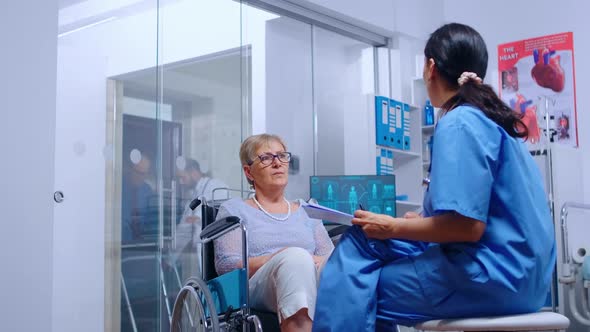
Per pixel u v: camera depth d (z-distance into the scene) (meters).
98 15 3.18
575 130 4.49
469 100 1.65
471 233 1.53
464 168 1.54
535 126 4.64
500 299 1.54
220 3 3.86
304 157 4.35
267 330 2.18
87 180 3.07
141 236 3.29
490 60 4.93
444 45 1.71
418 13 5.06
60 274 2.92
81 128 3.07
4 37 2.63
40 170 2.70
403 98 4.87
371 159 4.40
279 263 2.05
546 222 1.61
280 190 2.62
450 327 1.57
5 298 2.54
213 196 3.46
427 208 1.68
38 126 2.71
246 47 4.01
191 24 3.67
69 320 2.94
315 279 2.04
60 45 3.01
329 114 4.56
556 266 3.59
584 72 4.51
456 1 5.15
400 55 4.89
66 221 2.97
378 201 3.93
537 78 4.69
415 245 1.74
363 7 4.56
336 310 1.63
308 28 4.47
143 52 3.40
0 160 2.58
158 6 3.49
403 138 4.65
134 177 3.29
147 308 3.28
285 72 4.27
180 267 3.46
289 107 4.28
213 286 2.24
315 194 3.83
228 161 3.82
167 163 3.46
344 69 4.73
